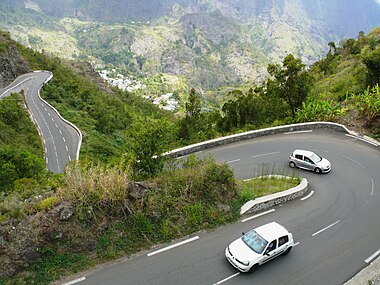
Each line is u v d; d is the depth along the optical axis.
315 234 17.05
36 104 67.25
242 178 22.95
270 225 15.41
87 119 65.62
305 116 33.94
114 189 14.96
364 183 22.56
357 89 37.53
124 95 131.38
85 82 110.25
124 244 14.56
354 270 14.60
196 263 14.27
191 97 36.34
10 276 12.58
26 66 92.50
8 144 41.59
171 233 15.65
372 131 30.11
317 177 23.47
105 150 47.75
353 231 17.38
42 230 13.29
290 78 35.78
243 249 14.20
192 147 27.30
